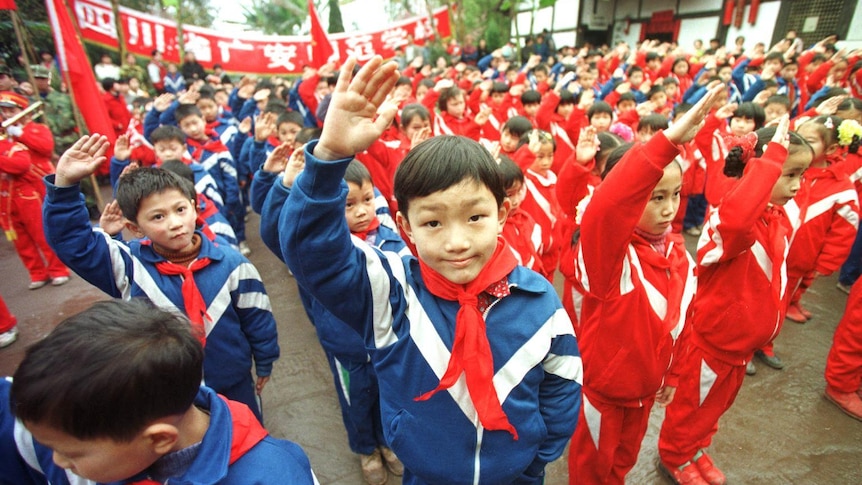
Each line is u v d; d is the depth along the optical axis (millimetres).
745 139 2113
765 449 2520
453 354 1086
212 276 1926
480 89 7297
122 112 8156
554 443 1302
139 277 1805
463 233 1008
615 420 1859
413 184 996
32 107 3629
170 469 904
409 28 12805
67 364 767
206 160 4445
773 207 2033
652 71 9719
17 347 3602
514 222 2547
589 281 1667
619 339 1712
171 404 840
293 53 11250
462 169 970
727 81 7797
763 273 1973
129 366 779
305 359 3367
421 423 1166
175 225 1793
